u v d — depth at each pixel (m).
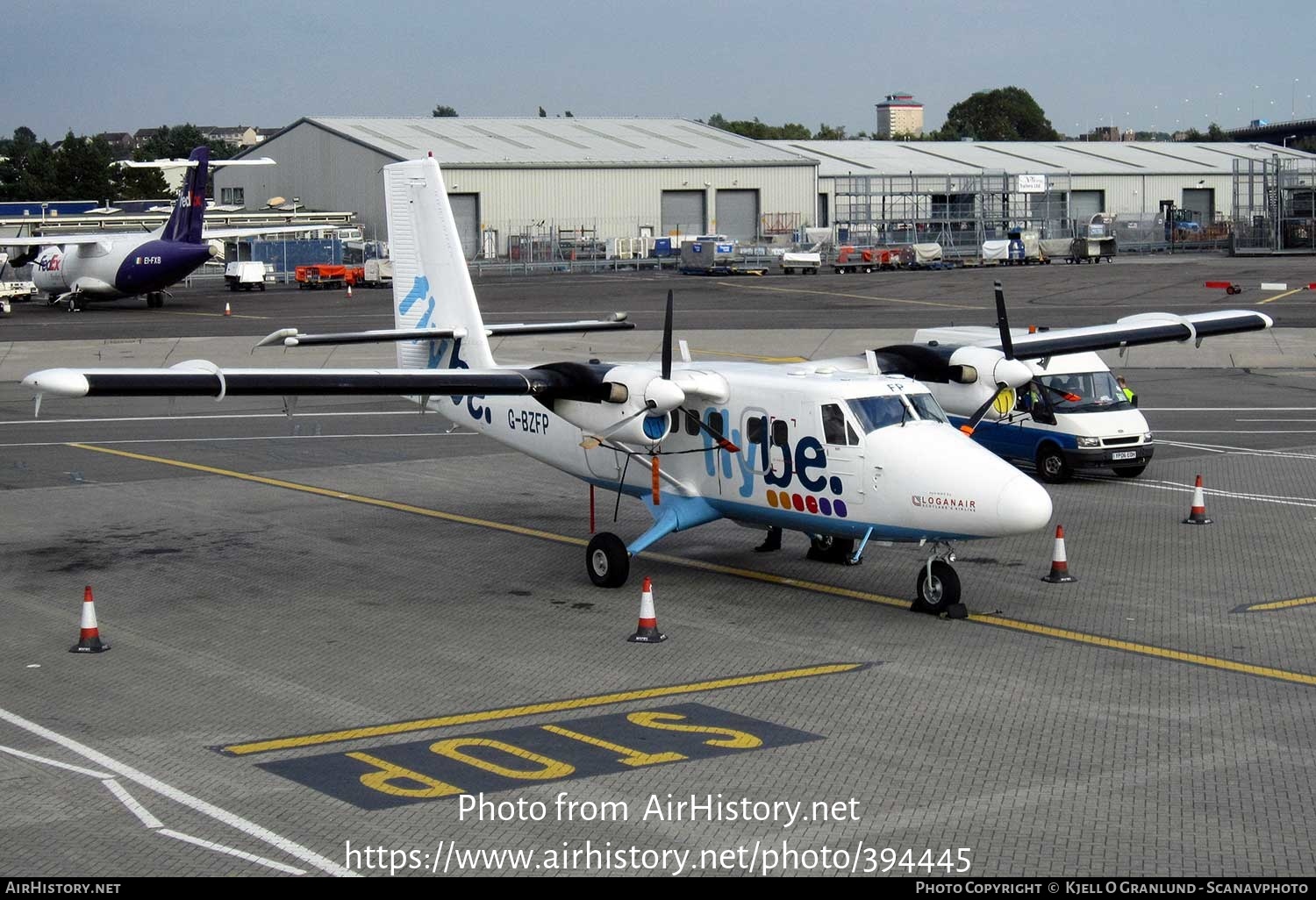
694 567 21.36
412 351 24.86
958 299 69.00
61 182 137.38
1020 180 107.12
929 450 17.94
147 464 30.86
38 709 14.55
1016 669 15.81
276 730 13.84
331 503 26.50
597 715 14.27
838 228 107.50
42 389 16.70
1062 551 20.03
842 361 22.38
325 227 90.25
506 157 108.00
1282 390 42.03
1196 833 11.10
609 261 99.50
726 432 20.08
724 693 15.00
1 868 10.53
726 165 113.38
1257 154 143.25
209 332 58.16
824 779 12.36
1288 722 13.91
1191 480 28.14
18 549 22.62
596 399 19.83
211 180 133.38
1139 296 68.06
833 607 18.84
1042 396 28.39
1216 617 18.06
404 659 16.44
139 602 19.28
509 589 20.03
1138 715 14.14
